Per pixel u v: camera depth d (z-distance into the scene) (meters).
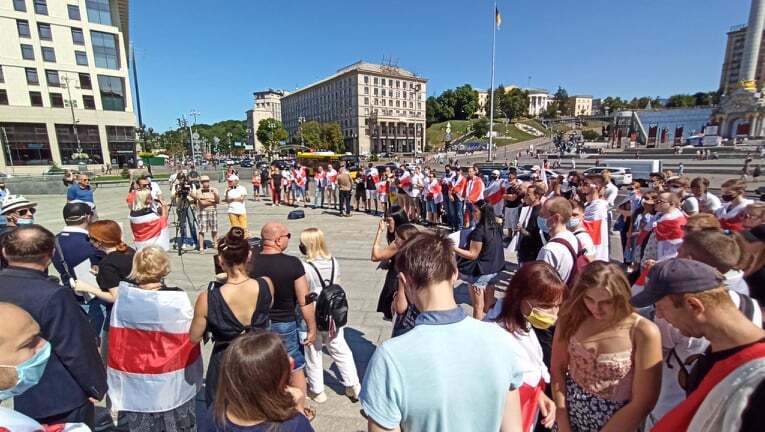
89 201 9.27
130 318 2.28
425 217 13.34
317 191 16.48
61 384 2.03
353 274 7.00
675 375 1.99
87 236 3.40
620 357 1.78
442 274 1.36
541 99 153.50
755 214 3.30
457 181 11.05
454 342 1.27
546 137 106.19
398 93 112.25
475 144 92.94
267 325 2.45
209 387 2.37
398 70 112.69
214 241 9.00
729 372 1.26
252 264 2.77
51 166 43.50
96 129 47.47
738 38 95.88
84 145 46.78
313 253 3.29
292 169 17.55
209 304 2.29
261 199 19.58
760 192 6.30
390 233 3.70
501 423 1.34
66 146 45.59
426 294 1.37
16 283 1.98
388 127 107.19
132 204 8.59
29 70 42.75
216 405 1.39
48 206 17.77
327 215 14.24
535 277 2.07
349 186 13.77
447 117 133.88
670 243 4.50
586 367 1.89
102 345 3.12
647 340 1.71
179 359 2.35
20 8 41.66
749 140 49.50
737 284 2.22
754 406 1.14
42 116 43.69
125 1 45.84
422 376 1.22
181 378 2.38
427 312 1.35
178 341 2.34
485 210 4.09
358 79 103.06
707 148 44.22
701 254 2.24
